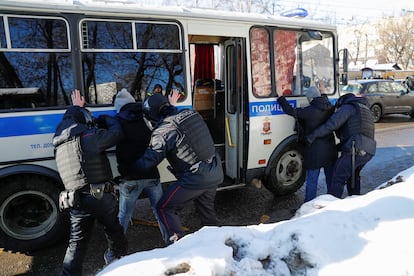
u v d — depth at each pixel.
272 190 5.05
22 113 3.26
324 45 5.13
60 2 3.34
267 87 4.63
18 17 3.18
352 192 4.50
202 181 3.05
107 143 2.81
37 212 3.56
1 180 3.32
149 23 3.71
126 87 3.67
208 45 5.25
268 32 4.57
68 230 3.62
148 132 3.27
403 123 12.44
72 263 2.85
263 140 4.65
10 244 3.43
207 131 3.19
